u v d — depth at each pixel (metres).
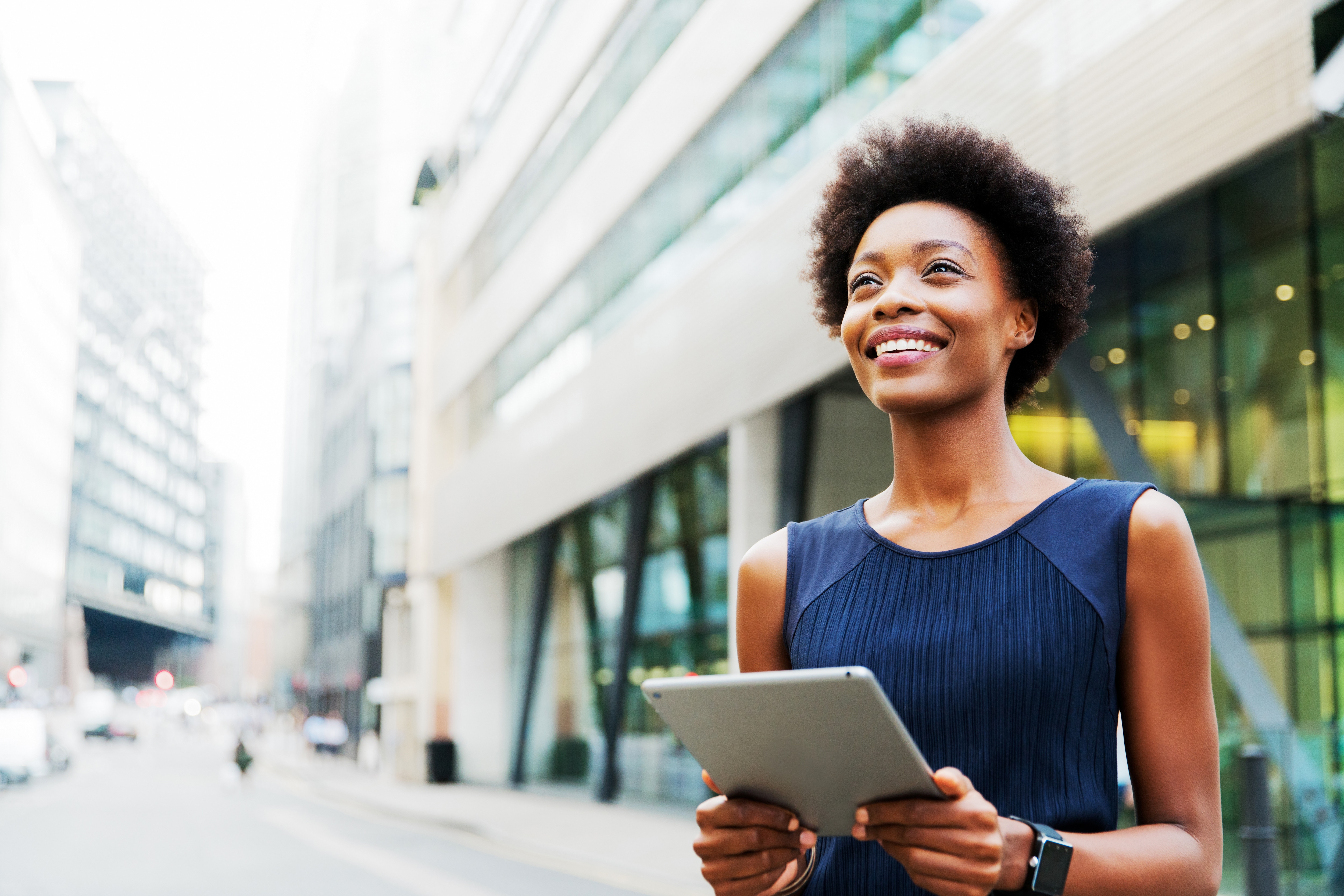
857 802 0.99
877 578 1.20
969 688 1.10
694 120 15.55
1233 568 10.66
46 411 73.31
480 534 26.14
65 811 21.98
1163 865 1.02
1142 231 10.48
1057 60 8.52
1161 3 7.55
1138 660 1.12
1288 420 9.91
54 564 75.94
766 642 1.33
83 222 92.62
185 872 12.43
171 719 101.56
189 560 125.69
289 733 69.38
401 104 48.62
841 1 12.09
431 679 29.17
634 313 17.67
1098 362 11.90
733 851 1.05
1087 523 1.14
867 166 1.36
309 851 14.59
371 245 48.81
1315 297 9.54
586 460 19.41
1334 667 9.59
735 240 13.91
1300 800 7.08
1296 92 6.49
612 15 18.86
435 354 31.84
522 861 13.24
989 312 1.23
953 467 1.23
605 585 20.95
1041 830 1.00
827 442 13.29
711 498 16.39
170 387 118.06
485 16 30.30
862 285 1.27
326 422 63.94
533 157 23.66
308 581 71.94
